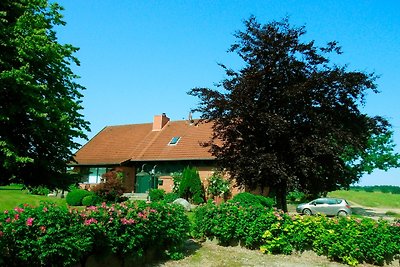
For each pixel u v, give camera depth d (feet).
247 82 42.65
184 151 102.63
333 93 42.24
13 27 38.47
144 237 26.30
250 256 31.30
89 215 22.76
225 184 88.17
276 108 43.39
